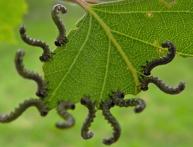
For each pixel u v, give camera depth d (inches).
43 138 48.5
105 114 10.7
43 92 10.4
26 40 10.1
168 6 10.3
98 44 10.5
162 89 10.6
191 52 10.5
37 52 68.4
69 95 10.6
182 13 10.3
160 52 10.5
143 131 50.4
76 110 52.6
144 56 10.5
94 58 10.6
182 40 10.4
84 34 10.4
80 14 59.2
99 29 10.4
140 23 10.4
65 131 49.4
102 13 10.3
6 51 69.6
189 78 63.4
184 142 48.4
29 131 49.2
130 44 10.5
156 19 10.4
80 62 10.6
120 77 10.7
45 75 10.4
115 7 10.3
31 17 73.5
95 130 49.1
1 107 56.7
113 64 10.6
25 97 59.2
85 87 10.7
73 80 10.6
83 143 47.9
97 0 10.3
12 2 11.4
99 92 10.7
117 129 10.7
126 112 54.2
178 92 10.5
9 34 11.9
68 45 10.4
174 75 64.4
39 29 75.0
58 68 10.5
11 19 11.6
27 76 10.3
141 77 10.6
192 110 55.1
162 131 50.4
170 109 55.2
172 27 10.4
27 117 51.9
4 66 67.0
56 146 47.6
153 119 52.9
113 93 10.7
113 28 10.4
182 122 52.2
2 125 49.3
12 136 48.4
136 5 10.3
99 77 10.7
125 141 48.4
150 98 57.8
